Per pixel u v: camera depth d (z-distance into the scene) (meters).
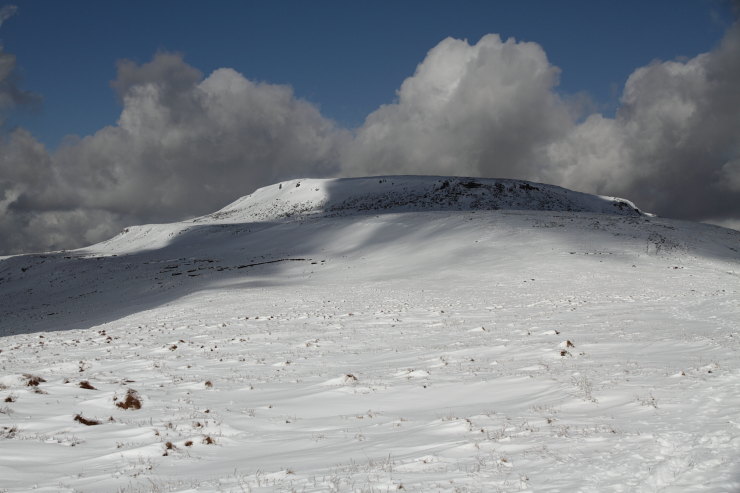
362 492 6.29
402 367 17.55
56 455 8.98
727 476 6.14
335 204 147.25
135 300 53.72
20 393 13.38
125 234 139.75
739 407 9.18
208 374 17.52
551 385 13.08
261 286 52.16
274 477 7.36
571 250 56.53
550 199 146.50
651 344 18.06
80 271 78.62
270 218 145.12
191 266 74.12
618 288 38.97
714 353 15.68
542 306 32.06
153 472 8.11
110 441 9.88
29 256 100.12
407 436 9.60
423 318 29.73
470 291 40.88
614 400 10.95
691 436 7.73
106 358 21.27
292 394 14.33
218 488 7.00
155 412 12.17
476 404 12.32
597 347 18.27
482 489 6.22
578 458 7.21
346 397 13.70
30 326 47.94
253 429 11.00
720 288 37.34
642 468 6.63
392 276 53.03
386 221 86.25
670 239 62.03
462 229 71.38
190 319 34.16
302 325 28.95
